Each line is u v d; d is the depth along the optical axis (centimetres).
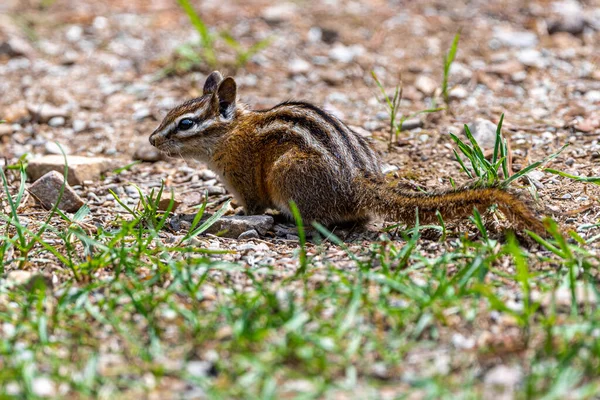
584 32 2052
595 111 1602
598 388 753
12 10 2334
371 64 1947
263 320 875
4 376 781
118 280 968
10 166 1437
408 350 836
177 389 788
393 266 1026
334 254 1089
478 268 942
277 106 1343
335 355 825
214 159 1348
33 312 931
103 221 1267
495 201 1085
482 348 826
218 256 1104
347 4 2320
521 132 1528
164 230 1238
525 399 740
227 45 2081
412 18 2194
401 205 1160
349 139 1257
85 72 1978
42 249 1121
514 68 1852
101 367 823
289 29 2166
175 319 902
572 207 1201
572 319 850
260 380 787
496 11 2208
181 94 1852
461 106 1695
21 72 1981
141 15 2312
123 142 1652
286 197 1253
